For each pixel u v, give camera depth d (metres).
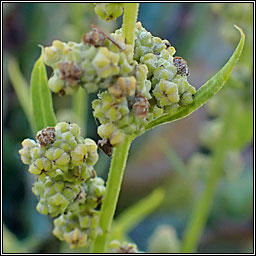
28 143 0.15
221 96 0.20
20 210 0.25
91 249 0.15
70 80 0.14
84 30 0.21
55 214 0.15
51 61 0.14
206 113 0.30
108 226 0.15
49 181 0.15
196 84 0.31
